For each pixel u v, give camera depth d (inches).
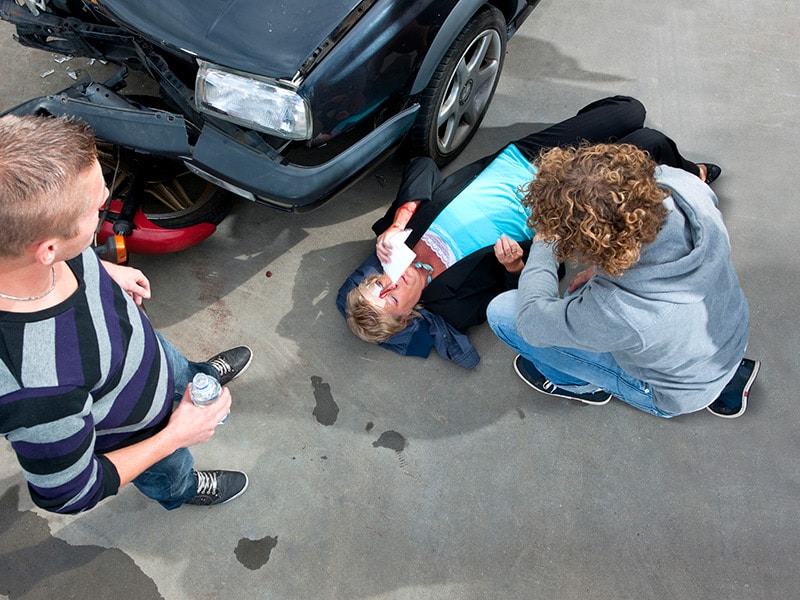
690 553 93.0
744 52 144.3
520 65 142.5
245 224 119.7
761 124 133.6
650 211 55.2
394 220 107.7
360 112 93.1
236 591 89.1
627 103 113.4
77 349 46.4
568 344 71.3
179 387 75.9
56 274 47.0
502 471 98.9
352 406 103.7
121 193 108.7
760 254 117.9
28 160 39.7
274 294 113.3
